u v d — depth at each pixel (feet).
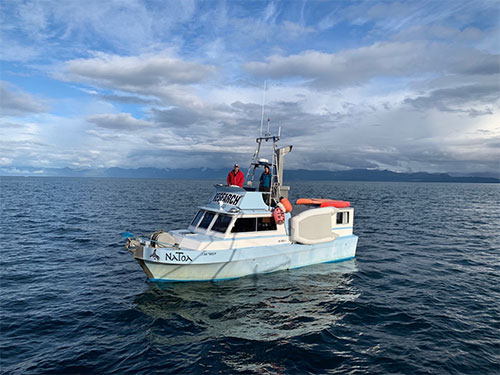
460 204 175.11
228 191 42.73
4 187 306.55
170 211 115.03
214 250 36.58
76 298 35.04
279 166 45.85
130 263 48.83
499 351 25.45
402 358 24.25
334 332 28.14
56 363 23.06
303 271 43.39
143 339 26.53
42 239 65.26
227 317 30.42
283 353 24.66
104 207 127.13
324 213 43.62
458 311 32.96
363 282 40.93
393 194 277.64
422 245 64.85
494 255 56.85
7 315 30.81
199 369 22.44
